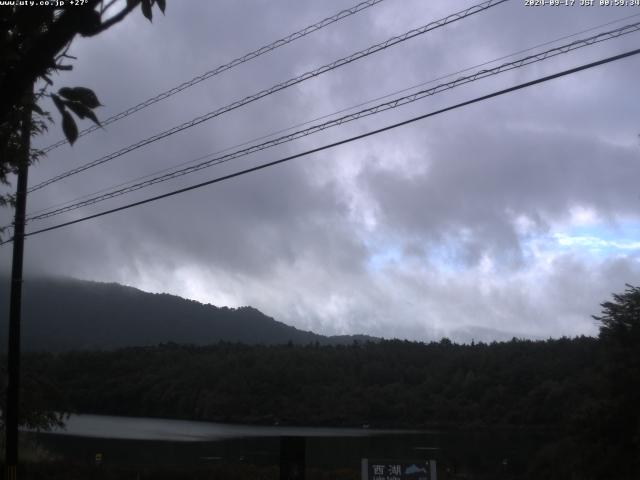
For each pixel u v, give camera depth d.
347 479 28.06
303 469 13.11
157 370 119.38
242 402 107.12
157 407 113.06
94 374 118.19
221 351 129.00
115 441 67.50
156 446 62.50
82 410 108.25
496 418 87.19
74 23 3.80
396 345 123.38
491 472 44.31
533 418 81.69
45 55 3.78
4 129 5.59
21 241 16.50
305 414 104.25
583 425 34.22
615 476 32.12
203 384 112.81
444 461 49.62
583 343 85.94
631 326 34.72
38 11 3.95
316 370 114.44
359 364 115.44
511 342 102.69
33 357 116.50
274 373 112.69
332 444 67.50
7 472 15.74
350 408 101.00
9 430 15.92
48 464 27.44
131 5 4.00
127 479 26.00
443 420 92.62
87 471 26.80
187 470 27.39
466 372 100.94
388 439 74.31
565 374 81.81
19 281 16.41
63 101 3.94
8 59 4.03
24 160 8.43
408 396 101.50
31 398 28.78
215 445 64.69
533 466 41.72
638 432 31.02
